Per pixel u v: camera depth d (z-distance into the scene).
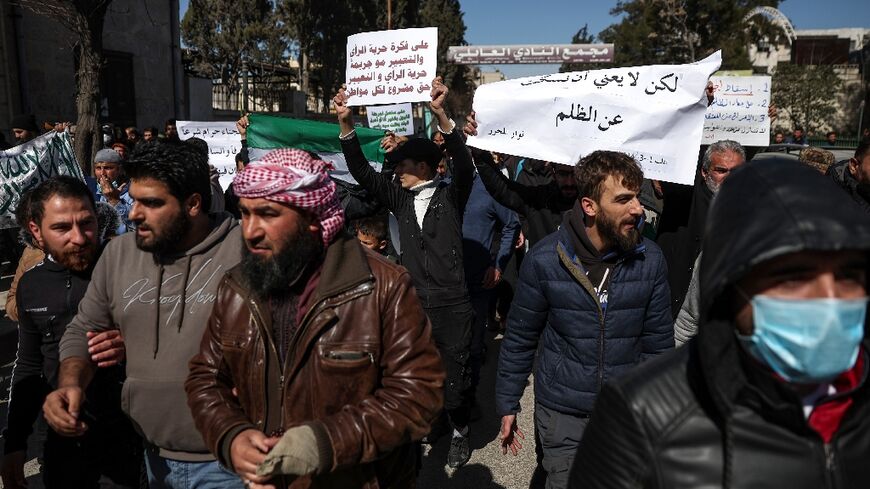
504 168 8.41
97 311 2.08
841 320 0.95
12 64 12.04
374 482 1.61
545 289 2.48
